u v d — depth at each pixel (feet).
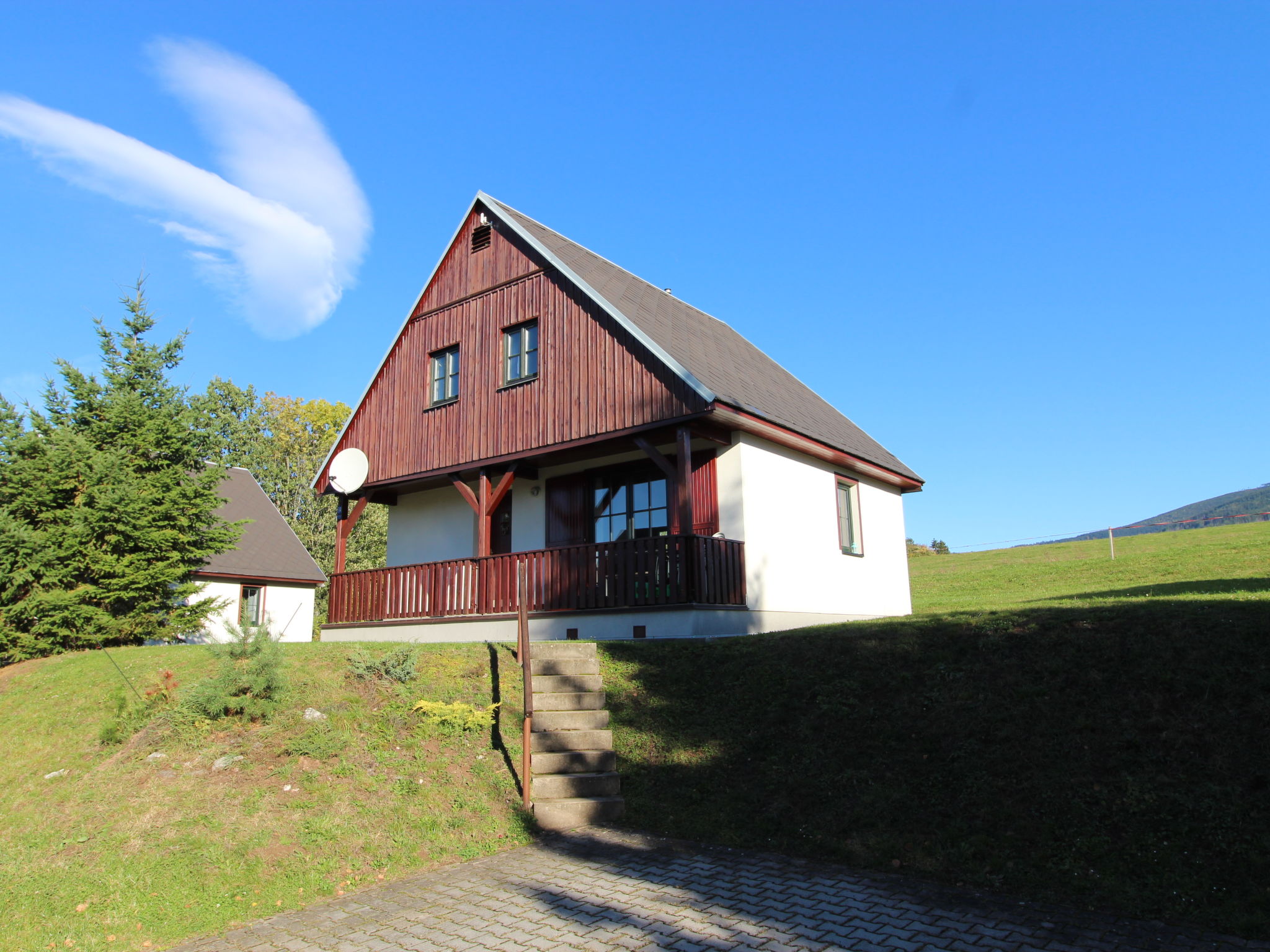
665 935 16.97
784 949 16.05
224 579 82.64
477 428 50.16
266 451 140.87
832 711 26.63
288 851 21.71
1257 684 21.67
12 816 24.26
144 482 48.24
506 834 23.84
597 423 43.39
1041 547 131.75
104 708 31.37
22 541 44.42
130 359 50.90
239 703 27.09
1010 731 23.22
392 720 27.81
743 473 43.04
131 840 21.84
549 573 43.86
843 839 21.50
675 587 38.29
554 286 47.75
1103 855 18.61
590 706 29.76
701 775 25.90
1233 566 74.79
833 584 50.52
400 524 60.54
